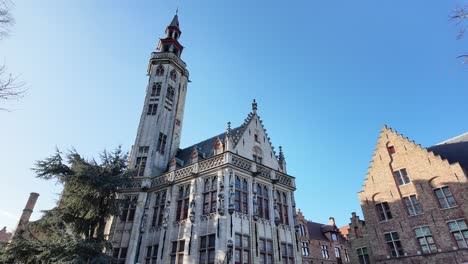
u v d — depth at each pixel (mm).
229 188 22312
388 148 33969
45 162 19703
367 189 34094
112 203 20547
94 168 20297
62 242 16719
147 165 29531
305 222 51156
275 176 27250
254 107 30828
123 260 24438
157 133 31984
